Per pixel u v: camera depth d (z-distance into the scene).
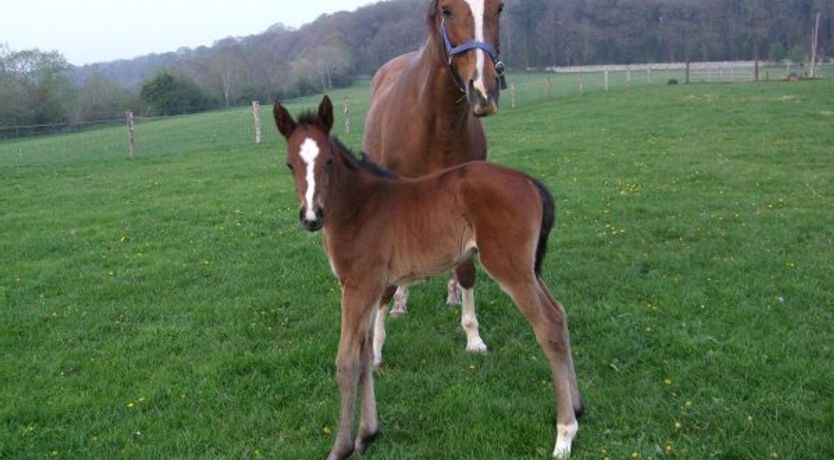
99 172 14.66
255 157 16.28
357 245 3.62
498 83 4.44
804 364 4.33
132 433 3.93
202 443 3.85
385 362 4.80
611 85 36.62
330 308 5.91
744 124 17.03
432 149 5.03
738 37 57.25
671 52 57.94
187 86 42.28
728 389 4.13
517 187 3.59
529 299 3.55
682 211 8.77
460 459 3.57
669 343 4.83
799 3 56.00
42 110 36.84
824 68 45.12
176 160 16.42
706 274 6.29
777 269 6.32
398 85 5.45
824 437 3.53
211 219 9.44
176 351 5.12
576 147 14.69
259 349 5.09
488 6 4.39
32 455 3.76
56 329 5.58
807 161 11.91
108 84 41.91
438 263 3.73
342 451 3.56
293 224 8.98
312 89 46.16
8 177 14.16
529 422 3.86
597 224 8.33
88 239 8.51
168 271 7.07
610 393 4.16
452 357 4.85
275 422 4.02
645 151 13.77
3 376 4.71
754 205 8.89
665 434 3.68
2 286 6.70
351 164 3.77
